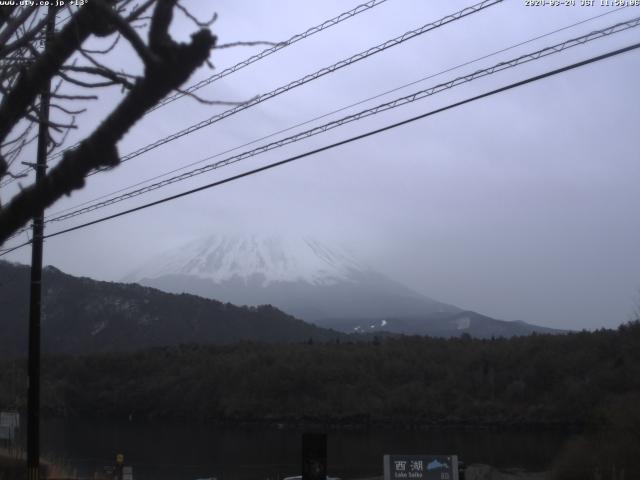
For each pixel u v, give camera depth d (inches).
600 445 1307.8
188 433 2935.5
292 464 1987.0
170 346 4387.3
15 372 2006.6
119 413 3580.2
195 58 120.3
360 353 3661.4
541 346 3201.3
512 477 1507.1
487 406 3019.2
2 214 139.5
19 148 184.7
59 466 977.5
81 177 134.7
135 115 127.3
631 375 2534.5
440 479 674.8
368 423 3144.7
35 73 152.4
